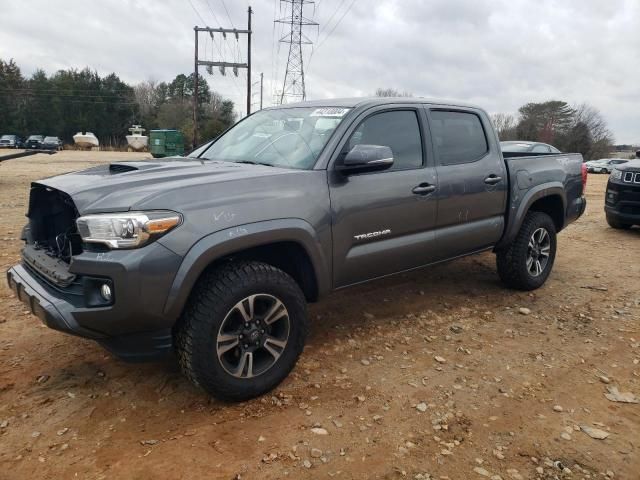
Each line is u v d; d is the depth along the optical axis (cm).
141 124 8450
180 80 9512
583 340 417
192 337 285
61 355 369
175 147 3416
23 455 263
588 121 7056
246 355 308
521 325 445
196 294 291
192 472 252
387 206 375
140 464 258
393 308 479
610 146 7112
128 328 273
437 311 474
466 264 633
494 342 410
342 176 348
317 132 370
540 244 531
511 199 482
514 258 506
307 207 326
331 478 251
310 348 391
